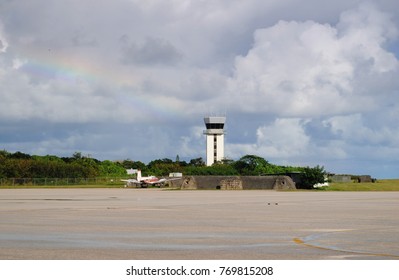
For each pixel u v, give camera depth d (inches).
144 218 1752.0
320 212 2055.9
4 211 2137.1
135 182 7194.9
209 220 1659.7
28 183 7829.7
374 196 4082.2
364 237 1170.0
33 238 1157.7
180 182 7539.4
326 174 6382.9
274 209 2276.1
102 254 925.8
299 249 985.5
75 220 1668.3
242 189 6358.3
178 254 927.0
